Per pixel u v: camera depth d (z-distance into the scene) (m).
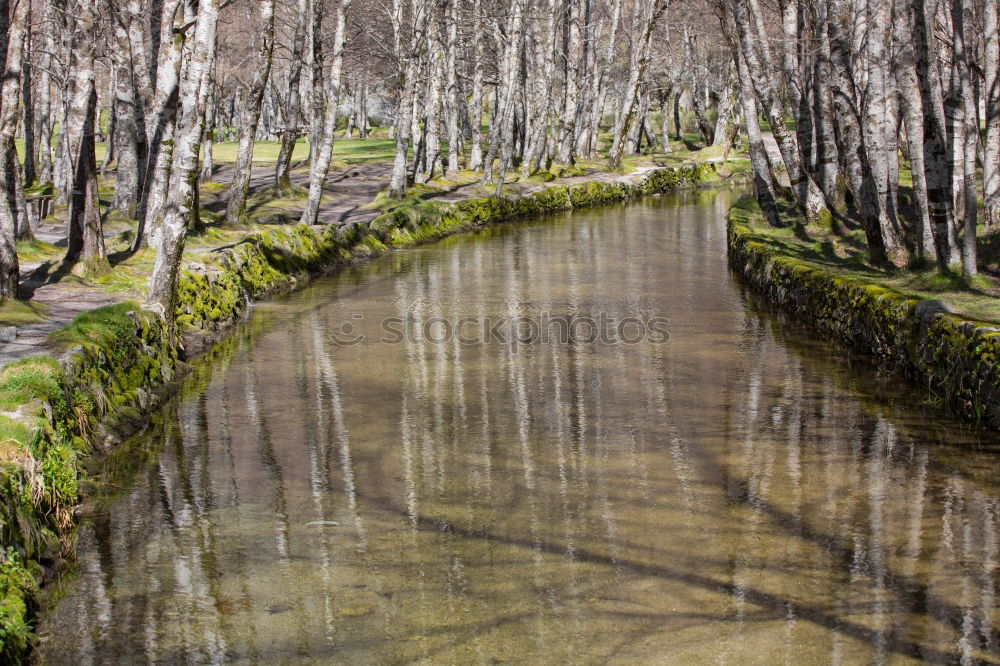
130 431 10.67
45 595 7.07
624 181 44.62
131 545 7.96
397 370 13.57
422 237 28.56
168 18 17.33
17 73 17.66
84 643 6.43
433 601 6.98
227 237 21.36
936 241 15.01
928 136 14.76
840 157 24.03
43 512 7.83
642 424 11.05
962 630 6.46
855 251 19.45
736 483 9.21
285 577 7.38
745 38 22.70
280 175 32.81
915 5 14.59
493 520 8.41
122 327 11.79
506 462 9.86
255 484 9.30
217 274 16.98
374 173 43.91
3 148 13.09
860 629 6.49
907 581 7.17
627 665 6.09
